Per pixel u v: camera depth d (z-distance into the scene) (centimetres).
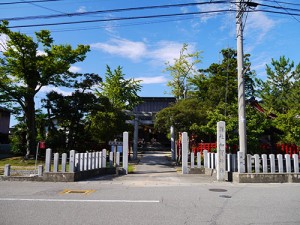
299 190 974
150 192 910
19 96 2305
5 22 1983
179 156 2362
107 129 2433
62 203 726
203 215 623
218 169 1261
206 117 2014
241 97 1345
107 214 620
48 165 1212
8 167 1219
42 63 2209
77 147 2483
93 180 1240
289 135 1678
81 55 2348
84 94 2383
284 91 3459
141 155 3036
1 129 3562
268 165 1338
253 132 1559
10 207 679
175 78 3159
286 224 559
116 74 2895
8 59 2164
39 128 2725
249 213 644
